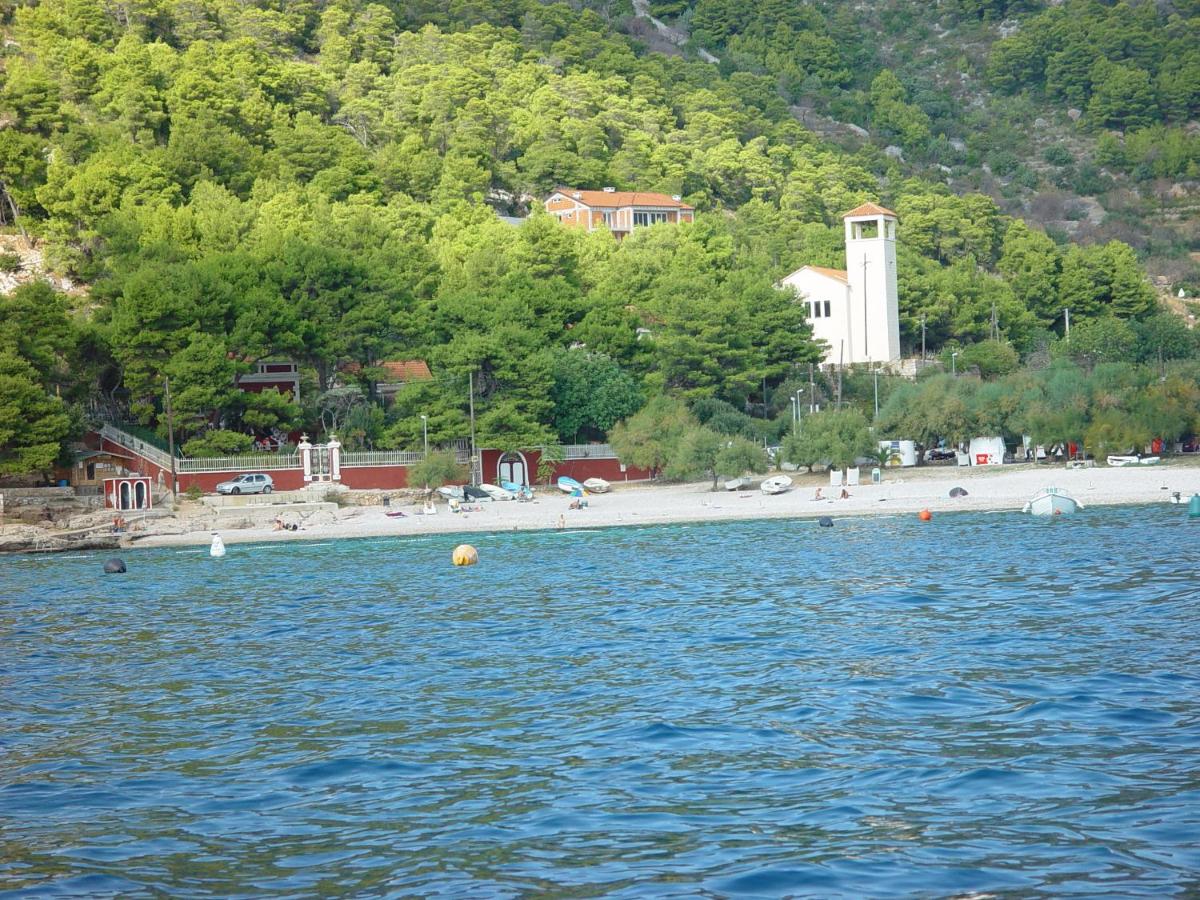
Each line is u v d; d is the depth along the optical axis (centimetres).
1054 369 15450
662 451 13300
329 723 4112
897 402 15000
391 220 18850
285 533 10912
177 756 3753
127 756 3778
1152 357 19450
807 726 3791
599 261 18288
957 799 3041
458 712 4197
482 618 6266
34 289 12269
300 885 2648
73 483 12044
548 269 16638
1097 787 3078
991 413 14675
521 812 3078
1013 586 6506
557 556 9050
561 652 5238
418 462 12631
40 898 2617
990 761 3331
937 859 2652
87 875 2744
